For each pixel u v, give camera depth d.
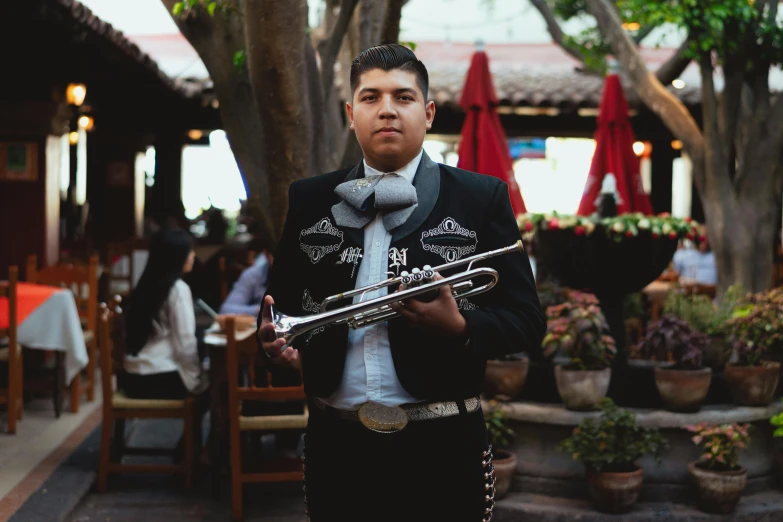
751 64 9.84
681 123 10.12
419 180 2.46
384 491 2.38
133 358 5.71
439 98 13.22
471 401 2.45
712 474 4.88
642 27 12.59
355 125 2.47
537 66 16.89
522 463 5.27
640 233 5.22
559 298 5.98
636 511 4.95
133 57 9.75
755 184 9.88
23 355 8.30
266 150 4.85
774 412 5.30
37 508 5.02
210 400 5.84
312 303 2.48
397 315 2.30
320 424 2.49
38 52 9.35
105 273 10.42
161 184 16.69
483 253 2.33
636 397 5.46
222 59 5.25
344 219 2.44
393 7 4.92
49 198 10.07
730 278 9.96
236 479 5.14
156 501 5.47
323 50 5.55
